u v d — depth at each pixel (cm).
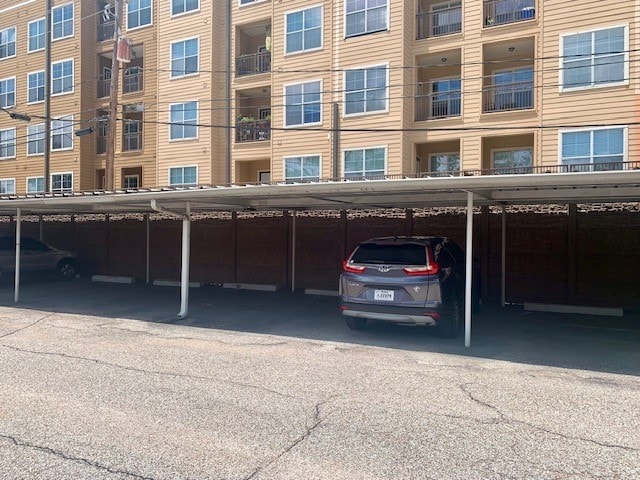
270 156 2217
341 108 2008
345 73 2003
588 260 1145
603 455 405
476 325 984
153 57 2562
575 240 1156
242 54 2366
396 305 814
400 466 383
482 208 1241
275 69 2164
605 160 1608
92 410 501
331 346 809
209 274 1581
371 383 605
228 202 1130
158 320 1033
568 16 1664
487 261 1235
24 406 511
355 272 850
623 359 733
